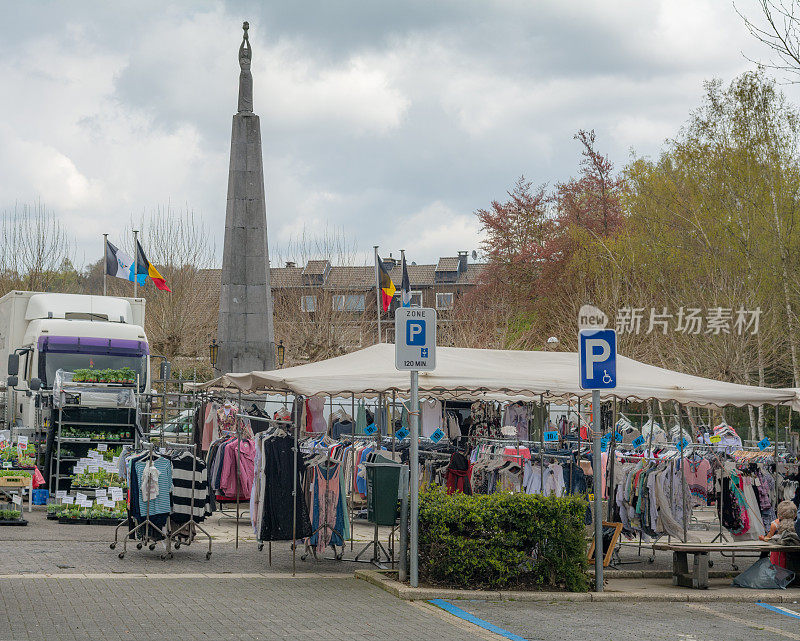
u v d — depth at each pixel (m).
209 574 12.20
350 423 21.31
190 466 13.52
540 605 11.05
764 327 33.72
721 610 11.20
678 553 12.87
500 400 20.75
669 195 40.19
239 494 14.95
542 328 51.31
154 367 46.44
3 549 13.48
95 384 20.22
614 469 15.32
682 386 13.58
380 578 11.95
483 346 47.62
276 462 12.77
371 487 12.41
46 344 22.62
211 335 48.56
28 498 19.50
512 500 11.77
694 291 36.56
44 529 15.91
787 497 16.30
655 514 14.16
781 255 33.12
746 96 36.34
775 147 35.53
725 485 15.27
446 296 80.31
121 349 23.34
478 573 11.73
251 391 14.80
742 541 14.69
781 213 34.31
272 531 12.65
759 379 33.59
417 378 11.65
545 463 15.67
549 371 13.54
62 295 24.48
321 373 13.44
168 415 27.61
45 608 9.66
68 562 12.58
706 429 25.84
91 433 19.69
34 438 20.59
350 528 15.62
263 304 25.69
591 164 54.91
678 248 37.81
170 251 49.06
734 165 35.75
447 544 11.61
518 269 56.44
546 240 56.16
